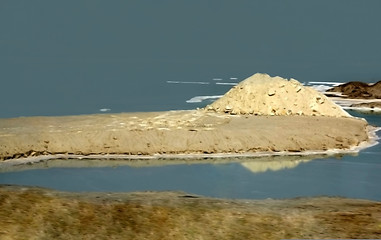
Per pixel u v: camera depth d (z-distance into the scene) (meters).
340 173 189.00
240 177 185.12
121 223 98.81
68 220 98.81
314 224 99.12
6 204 103.31
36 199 108.88
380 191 163.50
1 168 199.00
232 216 103.69
